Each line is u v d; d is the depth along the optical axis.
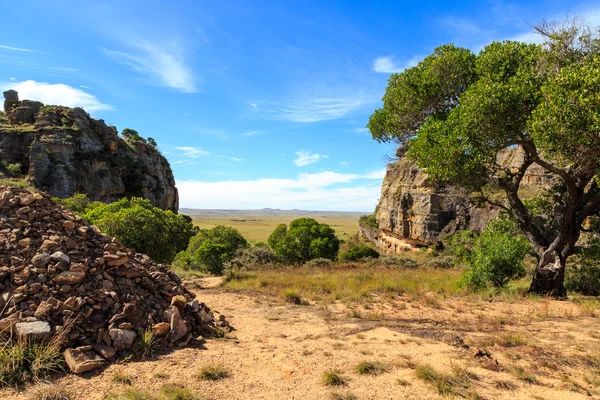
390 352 5.76
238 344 6.20
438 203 47.72
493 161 11.07
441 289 13.20
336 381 4.43
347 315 9.06
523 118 10.23
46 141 66.88
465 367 4.99
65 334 4.61
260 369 4.90
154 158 109.56
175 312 6.04
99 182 73.06
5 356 4.04
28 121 75.62
